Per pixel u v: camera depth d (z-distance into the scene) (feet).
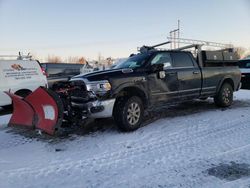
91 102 20.11
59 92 20.79
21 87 34.78
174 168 14.61
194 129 21.88
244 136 19.67
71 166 15.40
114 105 20.93
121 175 14.05
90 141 19.66
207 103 33.04
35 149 18.51
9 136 21.95
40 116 20.43
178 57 25.48
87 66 51.93
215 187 12.42
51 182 13.58
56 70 45.52
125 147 18.19
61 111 19.08
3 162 16.25
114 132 21.57
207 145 18.03
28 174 14.52
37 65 36.76
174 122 24.09
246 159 15.51
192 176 13.61
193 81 26.08
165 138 19.80
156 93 23.13
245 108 29.84
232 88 30.78
